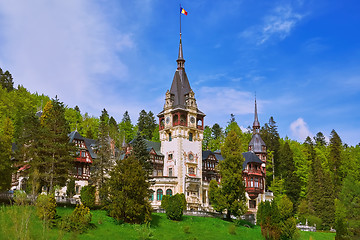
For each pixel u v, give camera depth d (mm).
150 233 50719
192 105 86500
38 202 46094
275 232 59562
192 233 55031
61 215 49281
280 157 110625
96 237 46219
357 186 65812
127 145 86812
